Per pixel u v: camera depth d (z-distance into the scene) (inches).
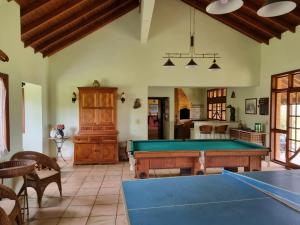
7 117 160.7
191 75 293.7
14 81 175.6
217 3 98.6
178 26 291.0
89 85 282.2
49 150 279.4
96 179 214.2
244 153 189.9
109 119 270.4
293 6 93.6
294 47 244.8
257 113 310.5
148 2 167.3
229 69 299.3
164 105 446.0
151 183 100.3
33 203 162.6
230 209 73.0
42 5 178.5
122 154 283.6
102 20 271.6
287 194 85.7
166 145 210.8
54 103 278.8
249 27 285.9
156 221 65.0
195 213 70.2
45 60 265.4
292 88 252.7
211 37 295.6
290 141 257.9
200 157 185.5
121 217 142.3
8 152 164.1
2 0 154.5
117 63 285.1
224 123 355.3
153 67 289.1
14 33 173.6
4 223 86.7
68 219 139.9
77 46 280.2
